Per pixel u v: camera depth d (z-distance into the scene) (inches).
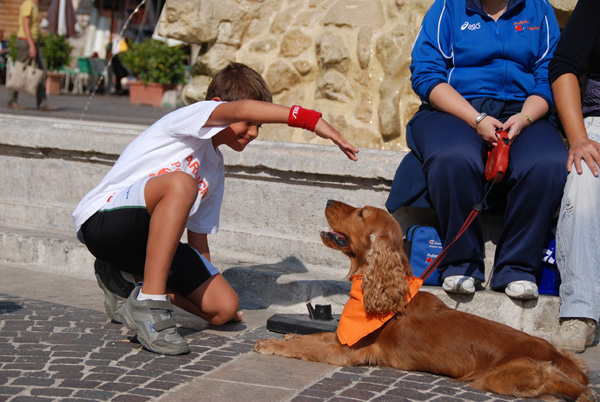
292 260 193.0
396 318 137.1
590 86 167.0
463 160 152.9
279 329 158.6
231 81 151.6
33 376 124.3
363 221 141.7
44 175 232.4
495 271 162.7
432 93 167.0
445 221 159.3
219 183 161.9
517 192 153.4
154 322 138.3
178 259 151.8
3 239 215.9
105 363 132.5
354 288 139.6
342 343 137.8
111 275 154.3
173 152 148.6
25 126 230.2
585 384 124.8
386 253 134.4
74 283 195.0
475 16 172.1
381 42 227.3
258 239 198.1
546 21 173.8
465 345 130.3
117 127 240.4
